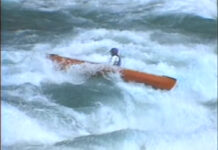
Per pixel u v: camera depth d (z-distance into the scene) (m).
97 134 37.31
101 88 47.44
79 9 72.62
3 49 55.06
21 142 35.94
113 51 50.81
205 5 75.44
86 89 46.75
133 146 35.97
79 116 40.94
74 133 38.31
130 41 62.00
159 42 62.78
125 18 70.25
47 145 35.44
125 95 46.50
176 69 55.19
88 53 57.34
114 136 36.28
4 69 48.72
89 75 49.53
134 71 49.91
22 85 45.78
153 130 39.69
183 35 65.94
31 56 52.44
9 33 61.69
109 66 50.00
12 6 71.75
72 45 59.44
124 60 55.62
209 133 39.31
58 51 57.28
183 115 45.00
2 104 40.06
